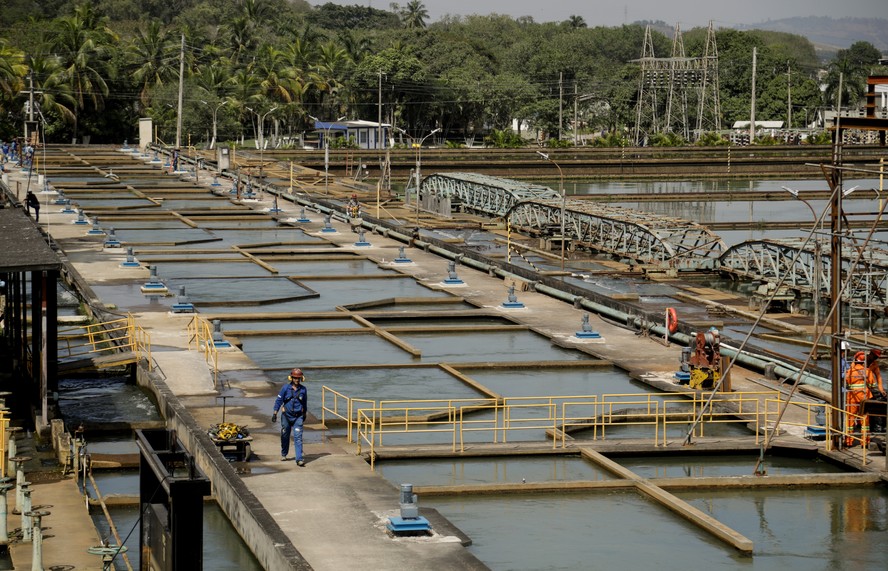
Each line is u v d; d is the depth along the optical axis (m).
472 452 43.62
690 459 44.41
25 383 50.41
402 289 83.38
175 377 51.75
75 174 159.25
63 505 35.78
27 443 43.72
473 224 128.25
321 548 32.03
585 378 57.38
